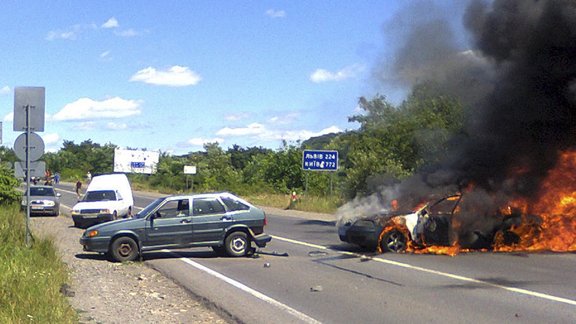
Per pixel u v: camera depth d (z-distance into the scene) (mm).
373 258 15328
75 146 119500
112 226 15156
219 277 12656
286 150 53438
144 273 13391
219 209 15859
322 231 23094
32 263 11562
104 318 8750
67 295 10250
